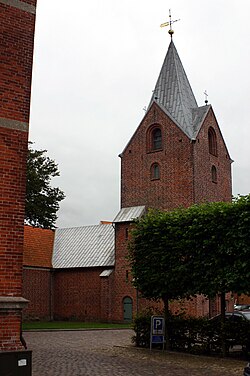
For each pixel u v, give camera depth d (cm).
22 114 1264
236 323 1852
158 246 2092
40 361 1738
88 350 2103
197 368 1598
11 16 1295
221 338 1878
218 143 4934
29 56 1304
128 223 4553
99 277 4669
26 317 4681
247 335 1806
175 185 4509
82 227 5409
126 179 4866
